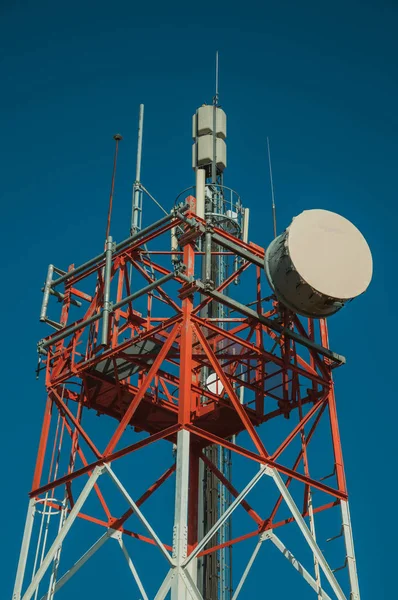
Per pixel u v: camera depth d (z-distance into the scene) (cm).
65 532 2892
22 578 2933
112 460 2923
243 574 3127
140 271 3322
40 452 3162
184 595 2553
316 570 2886
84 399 3394
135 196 3784
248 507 3288
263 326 3416
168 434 2803
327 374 3294
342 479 3111
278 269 3162
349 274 3161
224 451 4053
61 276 3453
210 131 4731
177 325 3006
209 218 3984
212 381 3609
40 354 3325
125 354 3256
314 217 3194
